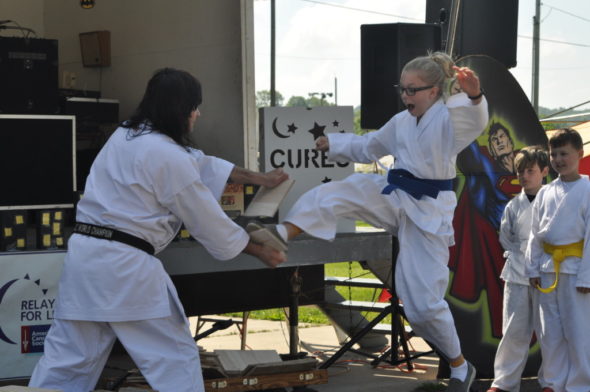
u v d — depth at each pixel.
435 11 5.76
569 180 4.09
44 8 6.59
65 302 2.82
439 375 4.61
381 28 5.07
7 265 3.70
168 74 2.94
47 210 3.91
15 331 3.72
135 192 2.80
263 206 3.19
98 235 2.81
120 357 5.40
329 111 4.64
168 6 5.73
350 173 4.65
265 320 6.98
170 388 2.84
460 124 3.17
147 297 2.81
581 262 3.95
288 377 3.98
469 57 4.74
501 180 4.78
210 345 5.79
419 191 3.26
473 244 4.67
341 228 4.71
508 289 4.38
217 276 4.93
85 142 6.09
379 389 4.59
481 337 4.64
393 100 5.04
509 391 4.38
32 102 4.82
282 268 5.13
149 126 2.89
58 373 2.80
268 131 4.57
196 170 2.85
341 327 5.66
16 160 4.32
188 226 2.90
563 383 4.09
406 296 3.30
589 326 4.00
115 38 6.16
